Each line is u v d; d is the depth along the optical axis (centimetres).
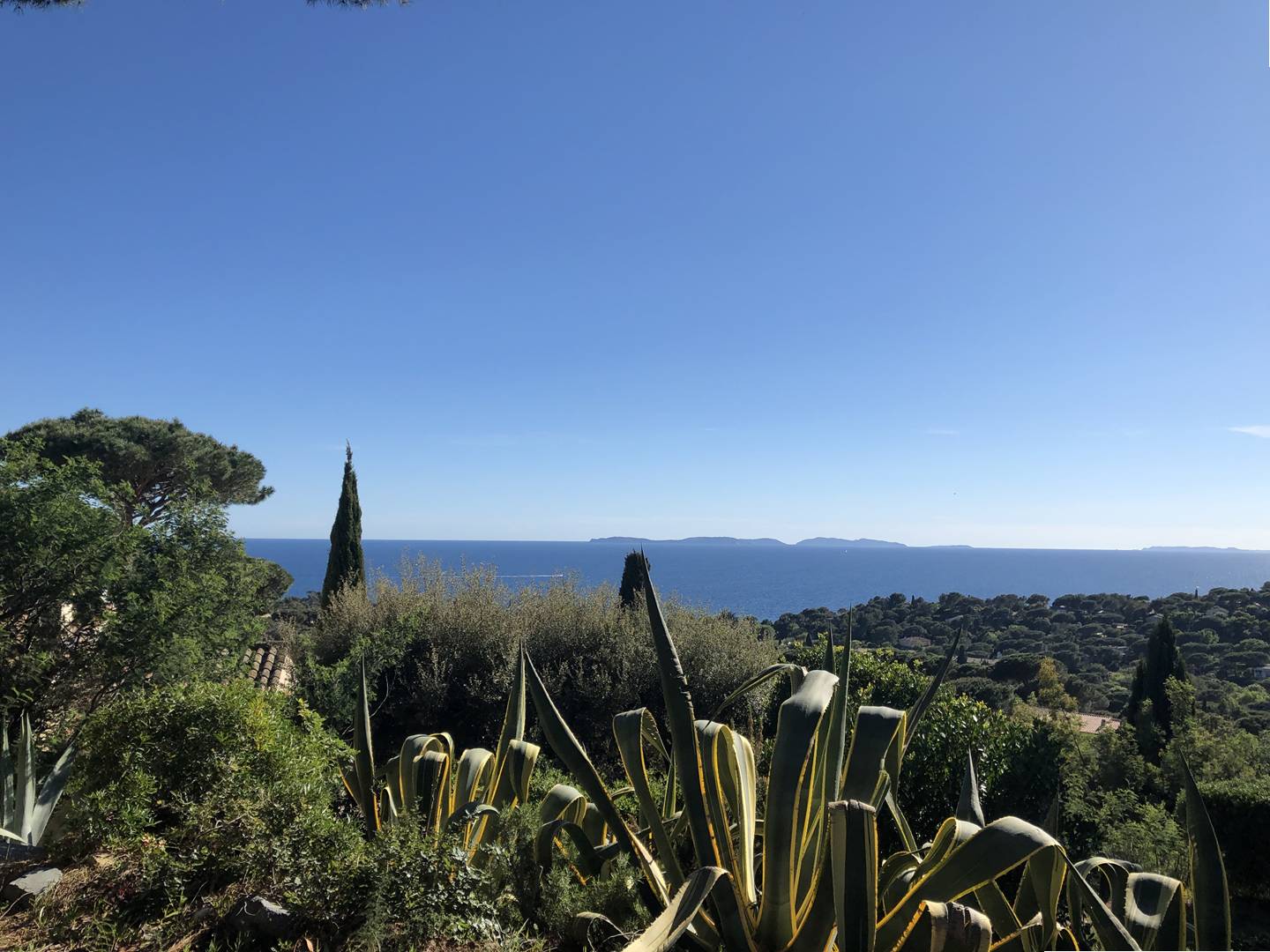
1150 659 2305
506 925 290
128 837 317
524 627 1122
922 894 215
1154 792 1157
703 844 246
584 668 1091
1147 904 251
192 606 591
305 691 843
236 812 324
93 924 279
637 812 407
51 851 346
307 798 353
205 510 666
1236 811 841
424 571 1273
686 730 251
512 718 393
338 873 280
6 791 391
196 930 276
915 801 657
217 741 374
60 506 558
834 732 244
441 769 362
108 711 397
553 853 330
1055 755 653
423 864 284
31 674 515
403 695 1066
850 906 197
